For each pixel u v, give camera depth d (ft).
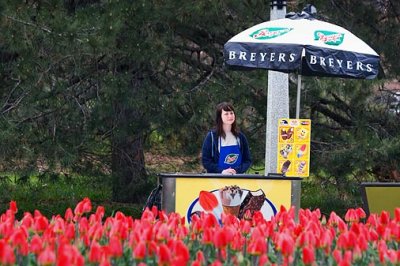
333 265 23.24
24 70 53.72
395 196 37.17
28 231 26.27
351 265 22.91
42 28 51.78
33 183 60.23
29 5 53.31
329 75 43.39
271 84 44.50
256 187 37.45
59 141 56.49
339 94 61.36
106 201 66.49
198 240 25.50
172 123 58.70
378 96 65.31
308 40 39.65
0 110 55.67
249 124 61.46
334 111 65.67
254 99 60.64
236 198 37.24
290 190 37.68
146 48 54.80
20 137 55.36
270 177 37.50
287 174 41.22
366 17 63.31
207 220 25.94
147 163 64.64
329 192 63.67
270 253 24.62
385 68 63.36
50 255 20.48
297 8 58.34
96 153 61.05
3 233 25.21
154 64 57.82
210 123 59.26
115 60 57.31
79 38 51.96
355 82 59.52
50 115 56.75
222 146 40.52
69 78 57.52
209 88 58.80
